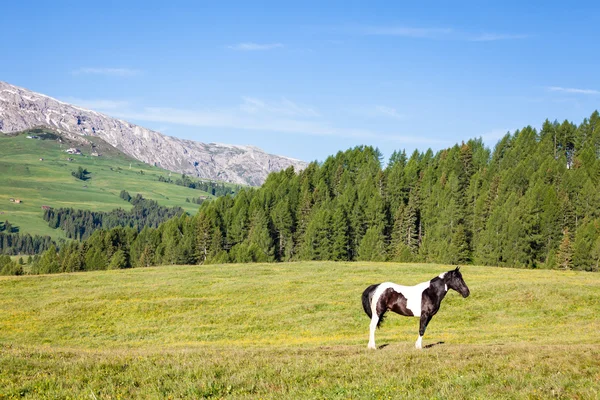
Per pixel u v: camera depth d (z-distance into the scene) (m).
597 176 131.75
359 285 52.88
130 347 31.33
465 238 113.38
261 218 136.75
